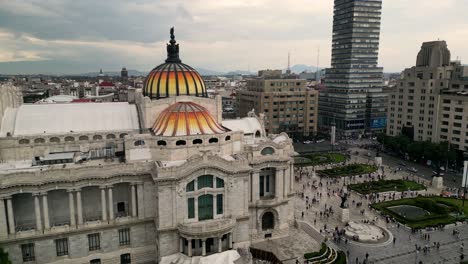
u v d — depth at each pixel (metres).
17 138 83.12
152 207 80.75
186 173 75.38
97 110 96.31
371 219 106.31
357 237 93.25
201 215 79.31
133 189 79.06
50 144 86.12
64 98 182.50
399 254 86.44
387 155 187.75
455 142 165.38
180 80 98.19
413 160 175.75
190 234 74.00
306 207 114.81
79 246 76.75
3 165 79.00
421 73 189.38
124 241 80.56
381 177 147.50
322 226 101.31
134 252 80.81
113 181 77.31
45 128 88.25
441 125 172.38
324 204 117.75
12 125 87.88
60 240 75.94
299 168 160.38
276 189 90.69
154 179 73.38
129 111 98.69
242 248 81.62
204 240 74.94
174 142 81.38
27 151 84.44
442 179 135.88
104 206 77.31
